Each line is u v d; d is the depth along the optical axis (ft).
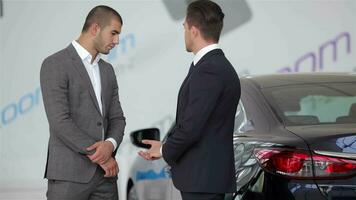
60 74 12.94
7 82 28.25
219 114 11.69
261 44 29.14
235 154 13.35
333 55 29.43
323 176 11.55
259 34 29.12
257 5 29.09
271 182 11.97
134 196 19.94
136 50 28.66
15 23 28.22
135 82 28.66
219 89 11.48
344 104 13.70
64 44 28.32
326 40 29.43
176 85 28.71
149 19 28.60
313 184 11.58
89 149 12.89
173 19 28.66
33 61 28.27
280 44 29.22
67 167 13.04
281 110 13.64
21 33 28.22
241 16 29.09
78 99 13.10
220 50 11.98
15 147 28.32
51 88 12.87
